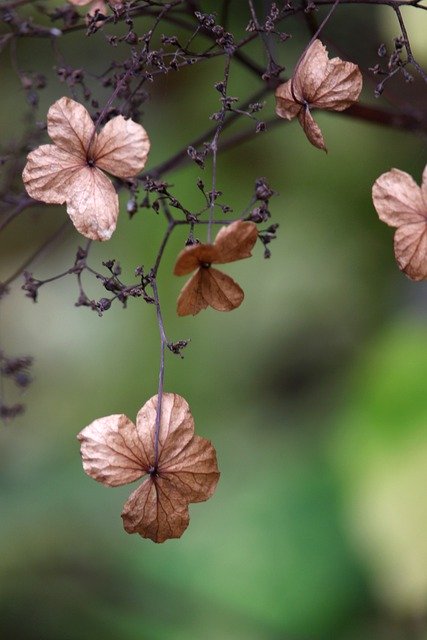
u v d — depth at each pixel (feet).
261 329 3.17
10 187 2.27
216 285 1.99
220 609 2.83
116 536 3.13
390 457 2.60
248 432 3.15
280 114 2.03
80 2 2.12
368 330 3.15
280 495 2.96
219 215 3.07
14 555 3.07
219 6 2.45
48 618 2.94
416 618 2.72
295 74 2.02
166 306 3.14
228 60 2.04
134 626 2.86
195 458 2.00
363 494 2.60
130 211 2.07
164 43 2.05
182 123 3.07
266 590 2.81
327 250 3.16
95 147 2.01
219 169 3.08
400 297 3.13
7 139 2.93
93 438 1.99
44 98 2.95
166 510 2.00
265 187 2.01
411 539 2.56
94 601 2.96
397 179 2.01
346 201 3.13
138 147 2.00
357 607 2.77
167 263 3.08
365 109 2.35
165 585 2.93
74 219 2.00
